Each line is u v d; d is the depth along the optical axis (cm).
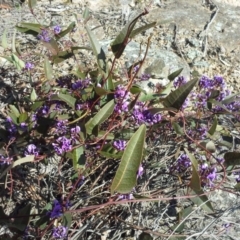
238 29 86
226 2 95
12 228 41
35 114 49
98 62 47
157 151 50
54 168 47
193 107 55
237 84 73
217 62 77
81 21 78
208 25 84
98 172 47
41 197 46
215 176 44
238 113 52
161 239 45
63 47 68
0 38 69
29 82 60
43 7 82
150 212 47
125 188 34
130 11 85
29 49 67
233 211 49
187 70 72
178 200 49
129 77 46
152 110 43
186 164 46
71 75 60
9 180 46
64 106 52
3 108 56
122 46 42
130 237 46
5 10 79
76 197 45
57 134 47
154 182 49
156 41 78
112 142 46
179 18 86
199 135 50
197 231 45
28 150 44
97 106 47
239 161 41
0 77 61
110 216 45
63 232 39
